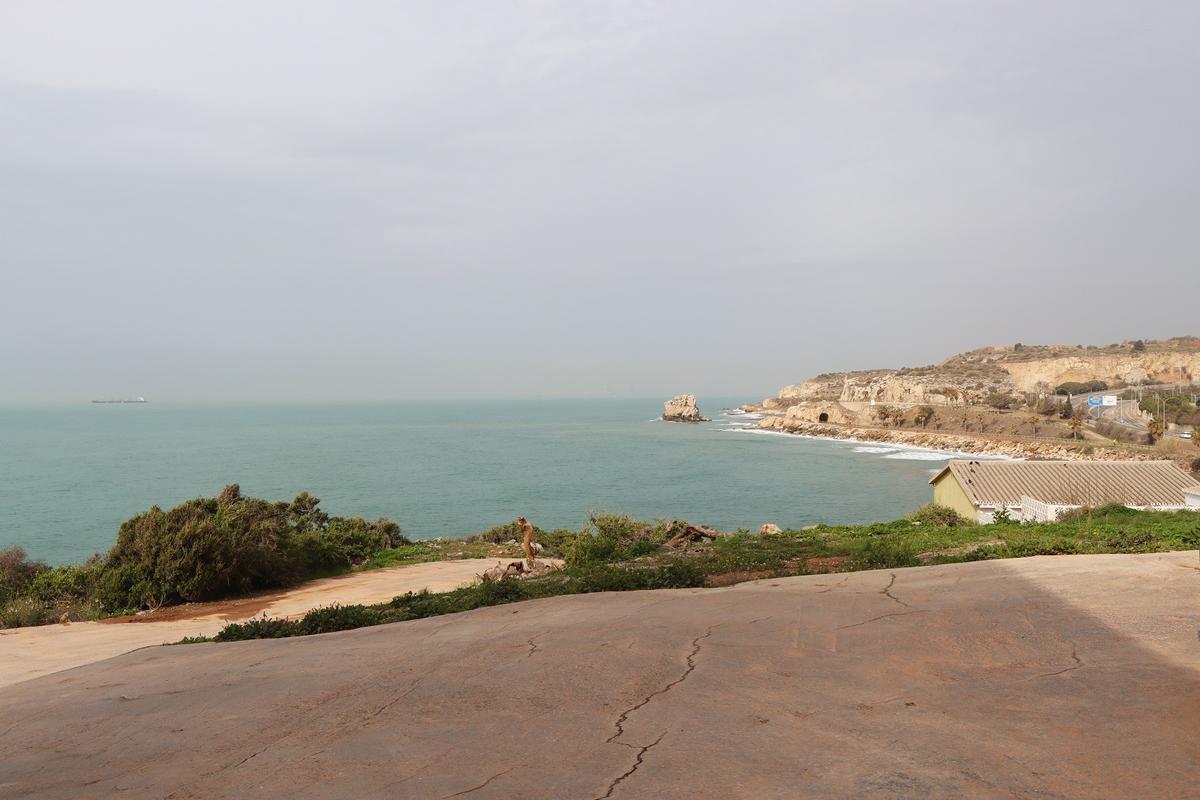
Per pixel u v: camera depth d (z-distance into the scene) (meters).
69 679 8.70
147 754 5.27
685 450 132.50
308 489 79.94
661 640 7.10
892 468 99.94
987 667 5.57
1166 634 5.98
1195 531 13.20
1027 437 121.31
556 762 4.35
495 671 6.51
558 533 30.06
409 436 181.38
